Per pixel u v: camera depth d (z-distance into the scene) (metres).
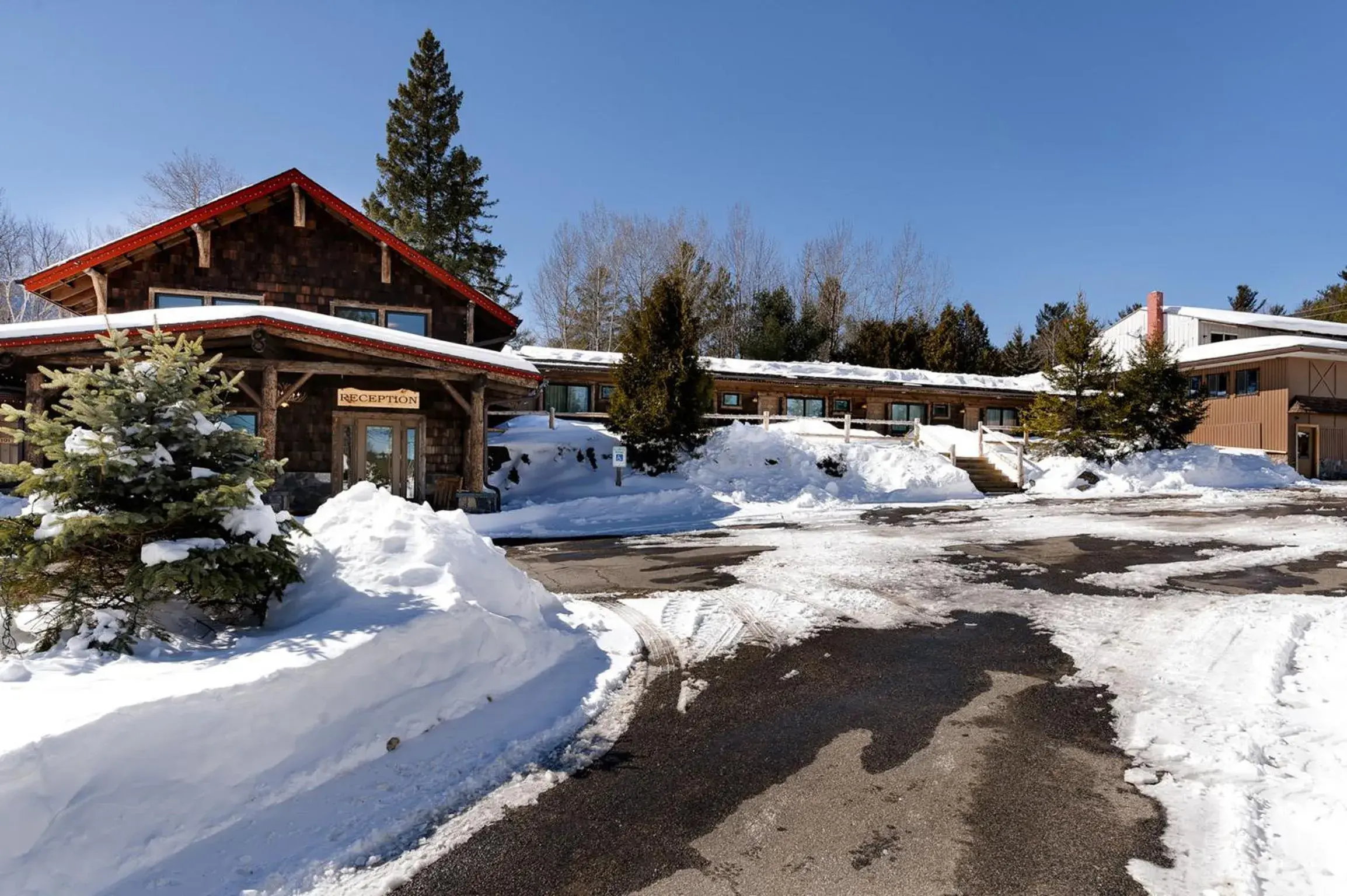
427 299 18.98
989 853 3.27
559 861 3.23
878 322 42.97
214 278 17.31
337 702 4.03
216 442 4.89
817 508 17.72
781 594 8.41
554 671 5.69
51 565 4.45
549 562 10.82
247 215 17.59
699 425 20.09
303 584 5.18
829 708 5.05
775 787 3.91
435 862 3.21
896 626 7.09
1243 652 6.02
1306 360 26.45
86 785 2.95
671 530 14.52
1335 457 27.30
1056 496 20.53
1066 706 5.04
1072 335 24.64
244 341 14.12
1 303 37.88
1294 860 3.18
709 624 7.16
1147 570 9.73
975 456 23.16
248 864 3.12
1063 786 3.90
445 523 6.36
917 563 10.39
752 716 4.91
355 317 18.39
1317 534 12.80
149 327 12.80
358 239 18.42
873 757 4.28
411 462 17.33
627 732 4.64
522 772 4.07
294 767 3.74
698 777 4.04
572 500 17.25
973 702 5.13
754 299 43.28
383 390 17.00
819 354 43.88
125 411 4.58
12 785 2.70
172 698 3.30
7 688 3.42
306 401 16.53
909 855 3.26
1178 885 3.02
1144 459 23.12
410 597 5.09
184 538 4.54
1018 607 7.81
